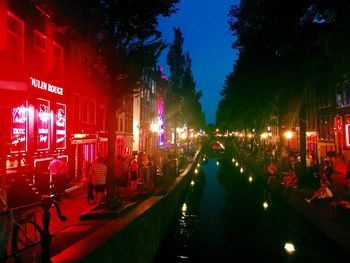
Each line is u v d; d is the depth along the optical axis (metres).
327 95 30.64
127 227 8.91
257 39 21.08
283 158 25.30
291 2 17.70
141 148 40.84
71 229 9.25
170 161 22.45
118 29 11.12
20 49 13.43
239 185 30.31
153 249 12.01
